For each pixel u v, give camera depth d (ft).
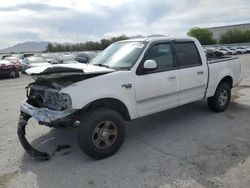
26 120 14.83
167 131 17.62
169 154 14.17
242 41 253.65
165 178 11.83
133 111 15.01
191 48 18.48
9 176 12.49
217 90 20.52
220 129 17.65
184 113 21.38
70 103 12.78
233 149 14.53
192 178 11.75
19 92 35.91
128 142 15.98
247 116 20.26
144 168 12.78
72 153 14.70
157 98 16.12
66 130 18.21
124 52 16.37
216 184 11.24
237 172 12.12
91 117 13.19
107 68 15.08
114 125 13.96
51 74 13.05
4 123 20.57
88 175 12.34
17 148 15.62
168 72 16.47
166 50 16.83
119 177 12.07
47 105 14.26
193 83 18.11
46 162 13.78
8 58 88.12
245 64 70.54
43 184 11.76
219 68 20.24
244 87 32.24
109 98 13.80
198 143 15.48
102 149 13.65
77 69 12.85
